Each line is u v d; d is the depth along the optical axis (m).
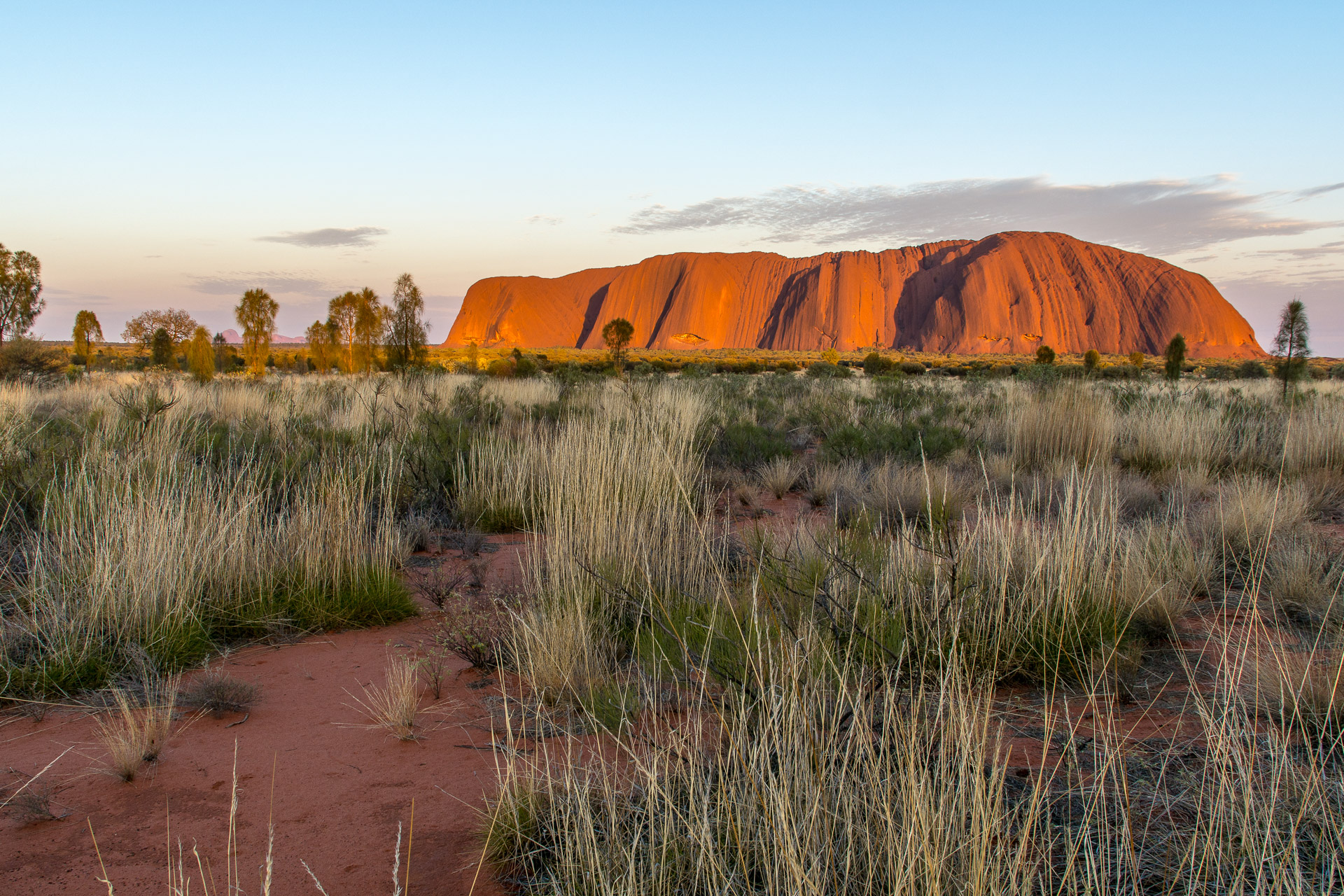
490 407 12.30
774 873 1.74
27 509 5.19
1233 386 20.62
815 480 8.01
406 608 4.39
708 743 2.53
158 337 32.91
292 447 6.91
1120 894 1.75
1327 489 7.03
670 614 3.82
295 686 3.39
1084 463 8.18
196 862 2.10
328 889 1.99
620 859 1.89
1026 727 2.77
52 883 1.99
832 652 2.95
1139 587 3.76
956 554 3.85
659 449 5.67
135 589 3.62
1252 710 2.81
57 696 3.18
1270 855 1.76
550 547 4.62
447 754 2.74
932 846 1.73
